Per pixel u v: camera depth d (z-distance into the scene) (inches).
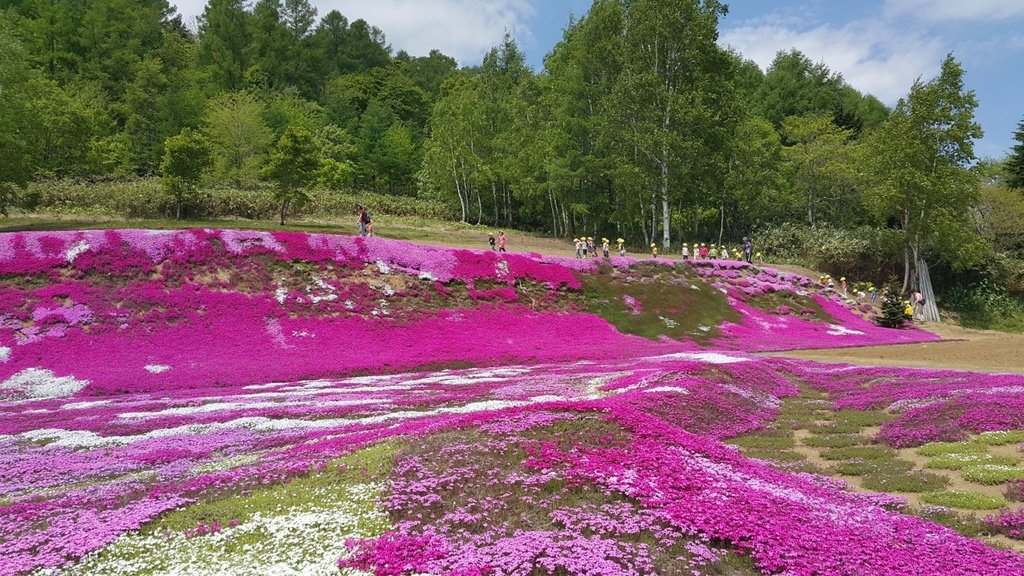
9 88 1872.5
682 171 2481.5
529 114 3272.6
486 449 528.1
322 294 1552.7
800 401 974.4
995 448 631.2
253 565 359.9
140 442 708.0
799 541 390.0
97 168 3031.5
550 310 1812.3
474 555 364.2
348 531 401.7
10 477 591.2
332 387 1079.0
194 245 1542.8
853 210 3253.0
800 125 3235.7
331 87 5128.0
